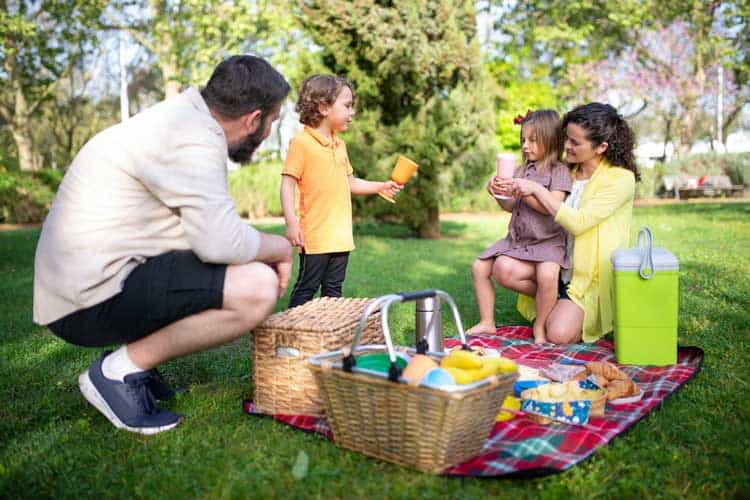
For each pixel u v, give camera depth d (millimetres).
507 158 3164
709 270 5316
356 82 8086
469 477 1831
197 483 1844
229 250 2127
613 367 2502
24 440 2211
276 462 1958
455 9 8219
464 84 8422
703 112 20062
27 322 4199
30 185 13172
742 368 2773
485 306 3604
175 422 2256
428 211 9219
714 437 2061
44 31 14203
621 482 1771
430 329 2355
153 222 2172
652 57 18078
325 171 3447
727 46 18094
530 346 3242
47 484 1888
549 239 3414
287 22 12484
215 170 2139
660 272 2844
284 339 2316
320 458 1995
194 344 2225
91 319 2145
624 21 17328
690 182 15844
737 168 16297
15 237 10102
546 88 17719
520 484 1815
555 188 3367
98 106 22438
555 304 3391
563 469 1831
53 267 2107
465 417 1810
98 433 2234
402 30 7770
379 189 3631
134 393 2232
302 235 3420
